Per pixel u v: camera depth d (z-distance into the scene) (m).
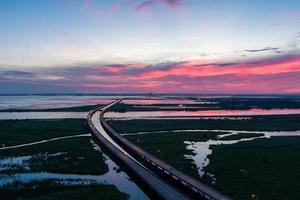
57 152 86.31
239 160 74.00
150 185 51.62
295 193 50.09
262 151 85.19
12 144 98.62
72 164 70.94
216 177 59.62
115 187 53.53
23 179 58.69
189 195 47.03
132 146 89.50
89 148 92.62
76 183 55.75
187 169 65.38
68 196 48.31
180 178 52.06
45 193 50.25
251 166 68.06
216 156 78.44
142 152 79.50
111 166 71.69
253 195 47.88
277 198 48.03
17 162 73.06
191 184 48.50
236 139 109.12
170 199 44.38
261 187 53.12
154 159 69.56
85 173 64.38
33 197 48.38
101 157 80.38
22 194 49.62
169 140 105.62
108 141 100.44
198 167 67.88
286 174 61.34
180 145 96.00
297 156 78.38
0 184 54.94
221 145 95.38
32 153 84.25
